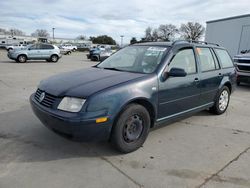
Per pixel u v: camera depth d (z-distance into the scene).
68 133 2.82
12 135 3.76
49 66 15.02
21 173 2.72
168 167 2.95
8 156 3.11
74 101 2.85
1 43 56.75
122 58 4.25
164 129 4.25
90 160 3.07
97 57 21.80
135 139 3.31
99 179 2.66
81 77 3.45
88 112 2.79
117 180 2.65
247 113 5.44
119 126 3.05
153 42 4.40
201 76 4.29
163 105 3.60
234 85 5.54
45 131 3.94
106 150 3.34
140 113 3.27
